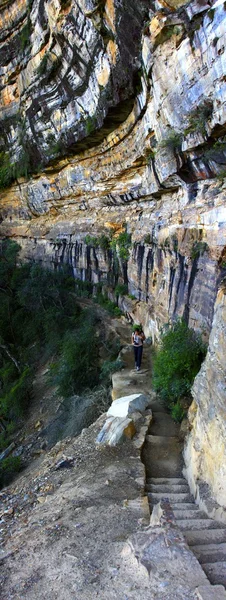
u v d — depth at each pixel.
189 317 9.98
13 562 5.04
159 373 9.50
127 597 3.78
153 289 14.19
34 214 34.38
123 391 11.10
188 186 10.64
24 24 25.61
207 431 6.05
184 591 3.67
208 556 4.25
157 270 13.58
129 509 5.97
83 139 19.58
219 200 8.76
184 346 8.91
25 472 12.05
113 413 9.60
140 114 13.95
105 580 4.17
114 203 20.59
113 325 17.89
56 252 29.20
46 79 21.72
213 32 7.44
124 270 19.08
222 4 7.08
